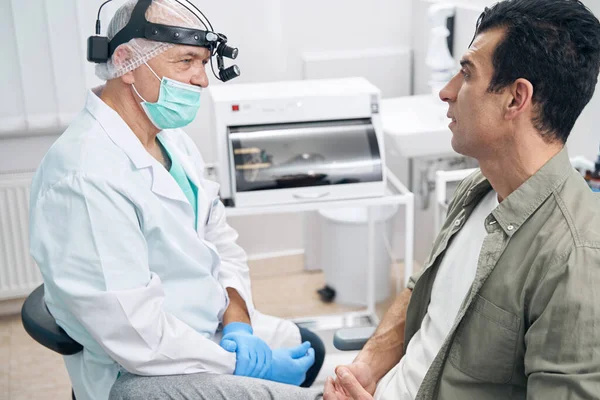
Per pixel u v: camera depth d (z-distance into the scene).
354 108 2.59
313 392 1.68
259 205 2.52
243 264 2.16
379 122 2.62
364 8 3.43
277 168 2.51
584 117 2.49
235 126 2.56
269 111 2.56
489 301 1.28
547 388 1.15
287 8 3.36
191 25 1.73
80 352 1.81
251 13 3.28
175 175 1.91
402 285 3.43
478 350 1.30
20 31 2.95
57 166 1.66
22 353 3.03
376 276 3.23
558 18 1.18
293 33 3.40
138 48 1.70
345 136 2.58
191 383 1.66
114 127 1.74
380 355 1.65
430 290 1.55
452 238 1.50
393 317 1.70
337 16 3.42
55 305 1.72
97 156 1.67
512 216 1.27
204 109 3.32
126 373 1.73
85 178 1.62
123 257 1.62
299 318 2.98
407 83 3.54
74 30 3.00
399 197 2.58
